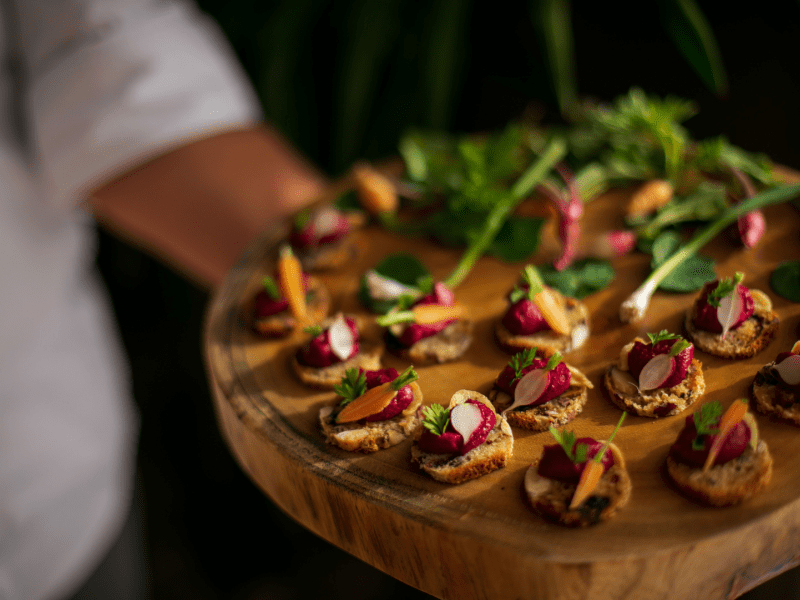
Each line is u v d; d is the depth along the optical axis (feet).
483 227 1.82
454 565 1.26
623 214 1.86
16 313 2.05
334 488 1.33
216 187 2.12
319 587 3.51
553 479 1.27
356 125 3.13
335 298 1.76
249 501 3.78
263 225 2.07
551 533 1.21
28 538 2.09
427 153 2.11
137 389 3.91
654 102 1.99
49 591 2.17
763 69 2.99
